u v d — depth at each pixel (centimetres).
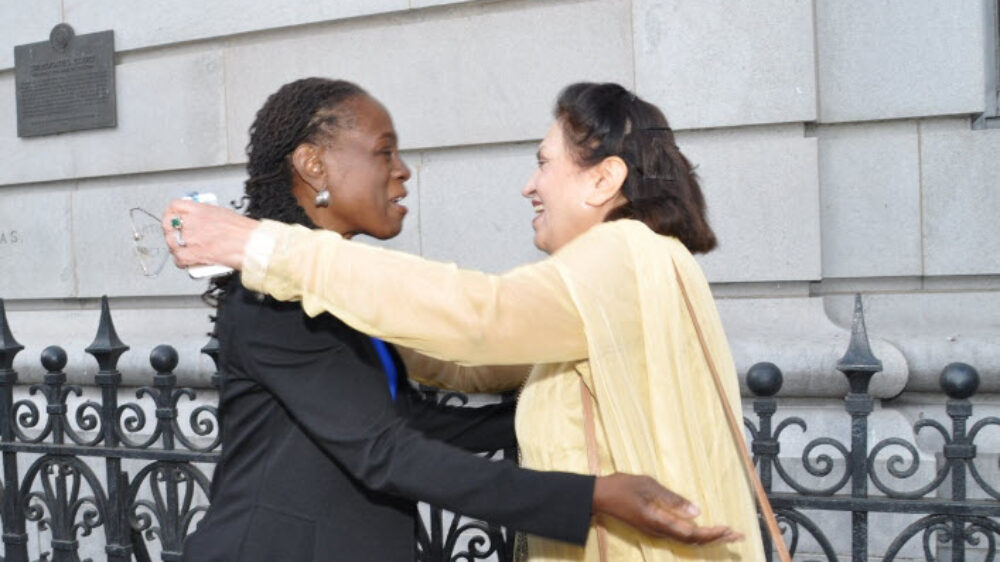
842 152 489
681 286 184
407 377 228
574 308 172
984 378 446
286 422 189
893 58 479
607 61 490
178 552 355
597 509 171
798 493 286
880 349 443
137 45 594
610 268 177
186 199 179
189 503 353
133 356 565
